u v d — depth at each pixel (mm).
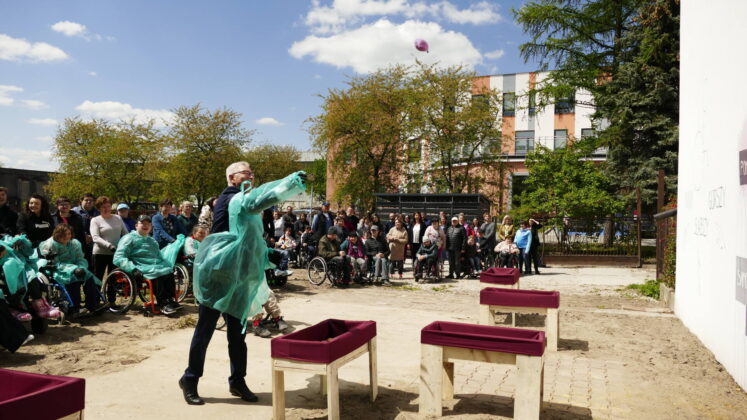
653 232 18750
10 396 2629
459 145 28031
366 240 13070
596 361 5879
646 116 20500
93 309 7523
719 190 6145
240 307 4195
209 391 4547
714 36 6520
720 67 6230
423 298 10508
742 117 5328
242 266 4125
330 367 3641
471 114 27172
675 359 6047
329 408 3654
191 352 4215
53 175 35312
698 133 7316
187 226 10305
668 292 9555
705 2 6996
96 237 8180
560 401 4492
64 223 7672
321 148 30703
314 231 14305
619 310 9273
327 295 10672
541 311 6328
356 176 30000
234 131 36062
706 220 6762
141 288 8070
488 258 15469
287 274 11398
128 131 34844
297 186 3773
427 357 4039
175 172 34906
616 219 18453
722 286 5895
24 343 5570
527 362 3744
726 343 5656
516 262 14703
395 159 30344
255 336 6762
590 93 25750
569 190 20047
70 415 2500
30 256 6805
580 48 24359
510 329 4121
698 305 7117
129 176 35125
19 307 6359
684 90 8367
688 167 7984
